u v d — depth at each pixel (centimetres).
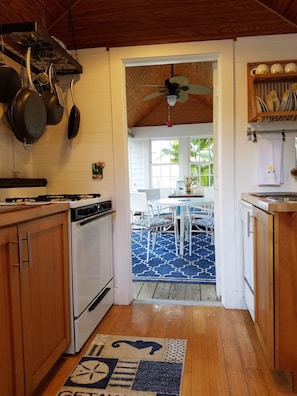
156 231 438
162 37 240
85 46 248
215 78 257
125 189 255
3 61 195
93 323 212
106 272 241
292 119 231
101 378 162
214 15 233
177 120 735
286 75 217
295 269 143
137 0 237
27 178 250
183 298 271
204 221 438
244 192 242
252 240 195
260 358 178
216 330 212
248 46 234
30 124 196
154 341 198
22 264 133
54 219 163
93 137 255
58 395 150
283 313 145
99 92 252
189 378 161
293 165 238
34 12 217
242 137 240
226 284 246
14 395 126
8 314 124
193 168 748
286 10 220
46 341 154
